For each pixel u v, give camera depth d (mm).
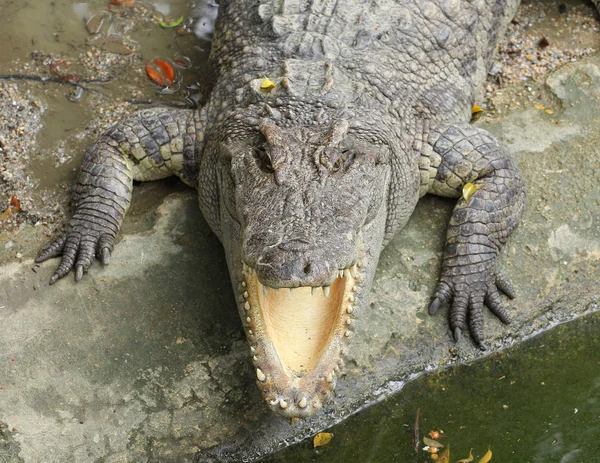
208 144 3092
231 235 2900
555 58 3518
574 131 3330
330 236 2699
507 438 2902
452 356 3012
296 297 2830
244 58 3199
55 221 3129
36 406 2854
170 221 3119
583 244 3152
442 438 2900
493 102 3406
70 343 2928
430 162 3139
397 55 3215
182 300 2998
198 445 2855
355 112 3014
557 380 3004
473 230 3066
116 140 3129
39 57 3424
